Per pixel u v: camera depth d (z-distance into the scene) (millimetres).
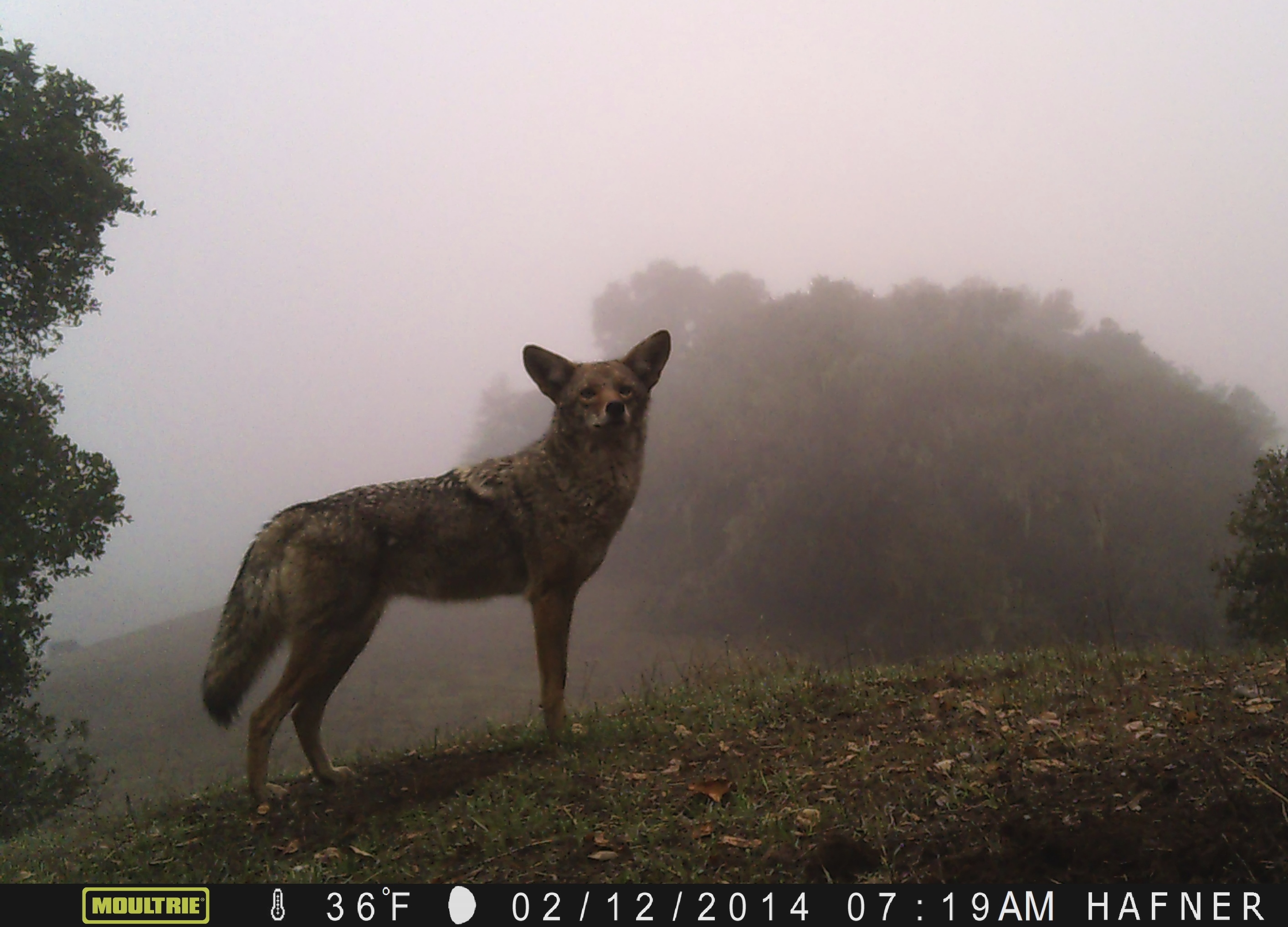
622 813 1408
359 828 1533
